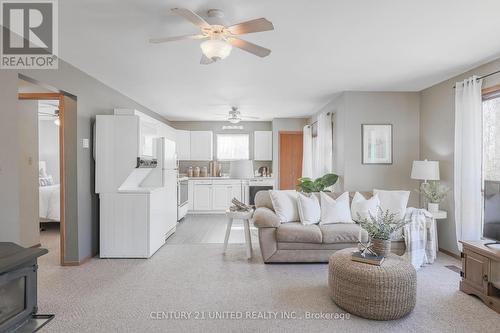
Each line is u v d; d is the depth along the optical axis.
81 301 2.61
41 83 2.96
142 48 2.97
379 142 4.70
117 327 2.20
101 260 3.75
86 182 3.74
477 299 2.67
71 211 3.54
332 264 2.58
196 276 3.20
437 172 4.00
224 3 2.14
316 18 2.38
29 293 2.25
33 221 4.20
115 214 3.83
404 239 3.53
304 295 2.73
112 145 3.85
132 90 4.66
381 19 2.40
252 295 2.73
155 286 2.93
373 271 2.33
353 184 4.69
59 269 3.42
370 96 4.71
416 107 4.74
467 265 2.79
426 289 2.90
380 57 3.26
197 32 2.62
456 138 3.74
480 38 2.78
